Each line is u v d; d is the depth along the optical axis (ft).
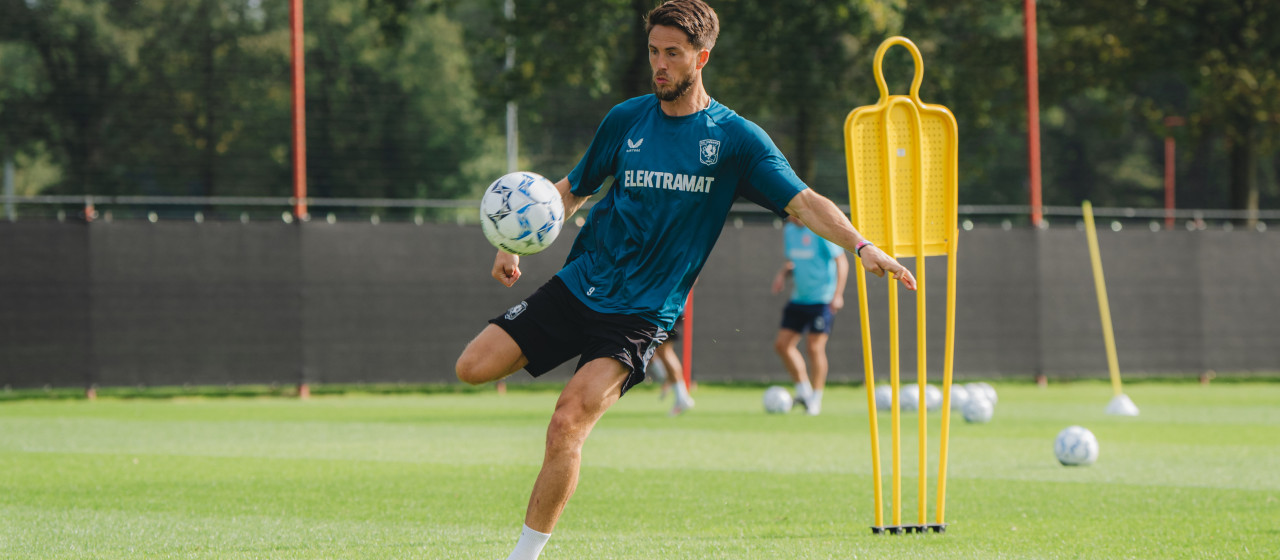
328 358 103.45
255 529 38.91
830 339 111.24
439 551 35.12
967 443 66.44
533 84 127.95
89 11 120.98
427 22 185.68
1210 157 261.85
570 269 31.22
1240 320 118.11
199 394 106.93
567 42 126.41
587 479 51.31
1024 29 118.21
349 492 47.39
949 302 37.63
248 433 72.28
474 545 36.06
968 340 112.98
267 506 43.78
